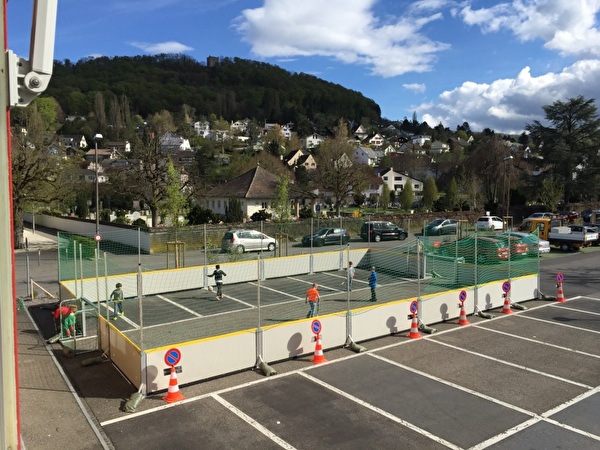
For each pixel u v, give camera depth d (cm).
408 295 1836
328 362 1152
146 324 1472
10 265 402
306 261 2344
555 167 5825
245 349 1099
